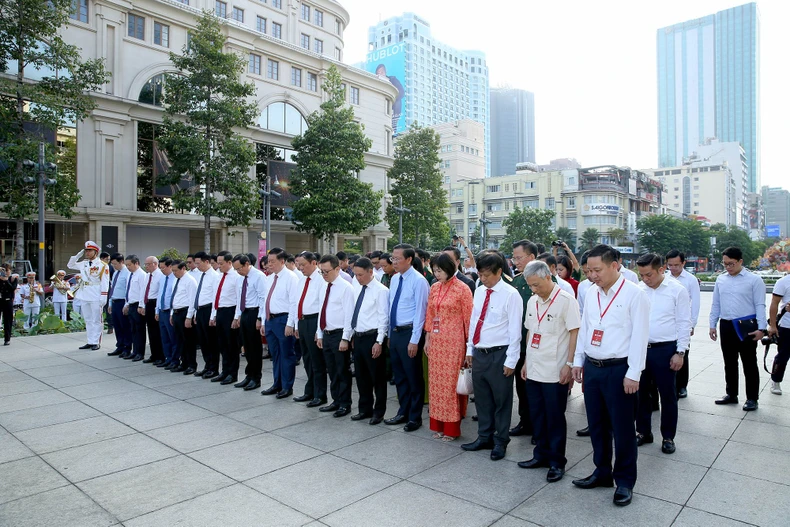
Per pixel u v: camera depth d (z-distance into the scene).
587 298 4.04
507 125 157.50
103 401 6.46
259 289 7.12
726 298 6.12
